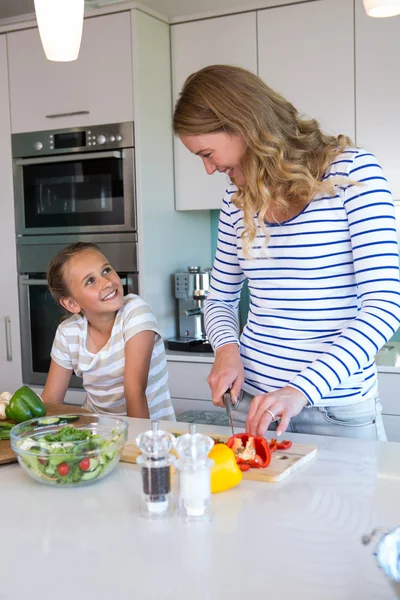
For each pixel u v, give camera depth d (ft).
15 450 4.03
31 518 3.53
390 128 9.30
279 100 4.71
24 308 11.09
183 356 10.07
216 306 5.72
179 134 4.76
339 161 4.64
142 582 2.78
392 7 4.28
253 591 2.67
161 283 10.55
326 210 4.65
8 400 5.71
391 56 9.17
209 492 3.44
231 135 4.59
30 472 3.98
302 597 2.61
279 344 5.01
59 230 10.66
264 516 3.41
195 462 3.40
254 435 4.14
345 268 4.74
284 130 4.64
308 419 5.04
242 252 5.19
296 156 4.62
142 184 9.97
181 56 10.52
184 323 10.82
